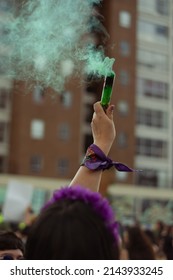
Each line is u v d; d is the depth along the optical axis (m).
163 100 45.50
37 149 38.31
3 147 37.78
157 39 46.00
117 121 42.12
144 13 45.41
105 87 2.01
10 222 9.02
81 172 1.91
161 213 34.06
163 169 44.22
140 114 44.16
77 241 1.32
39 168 38.16
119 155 41.88
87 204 1.41
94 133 2.00
